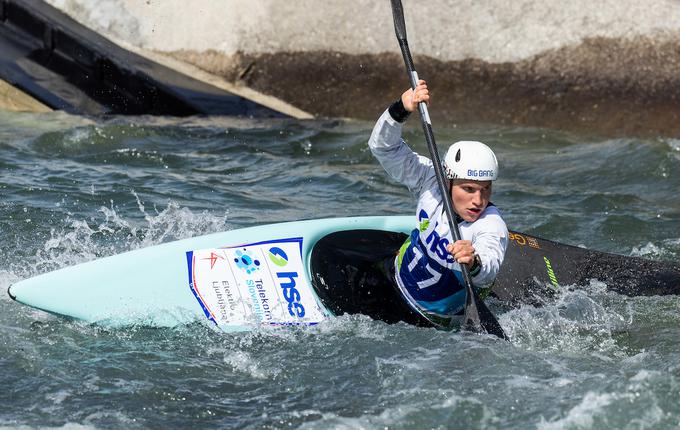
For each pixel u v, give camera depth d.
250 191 31.84
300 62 46.34
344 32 45.88
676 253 27.02
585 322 21.20
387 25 45.44
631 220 29.53
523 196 32.25
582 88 43.50
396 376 18.02
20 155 34.53
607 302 22.42
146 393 17.45
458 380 17.77
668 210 30.81
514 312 21.67
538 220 29.39
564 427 16.02
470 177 18.28
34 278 20.56
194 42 47.75
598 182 34.38
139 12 48.59
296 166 35.66
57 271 20.80
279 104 46.00
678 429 15.90
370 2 45.84
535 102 44.06
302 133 40.56
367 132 41.19
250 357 19.02
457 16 44.88
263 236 21.70
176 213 28.55
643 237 28.20
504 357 18.64
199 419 16.66
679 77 42.25
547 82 43.91
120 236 26.06
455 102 44.72
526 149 40.06
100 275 20.70
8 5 46.00
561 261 23.92
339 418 16.42
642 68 42.75
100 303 20.36
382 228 22.78
